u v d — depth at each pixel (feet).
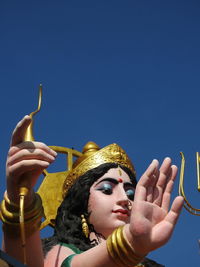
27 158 12.70
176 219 12.80
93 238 15.08
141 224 12.62
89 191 15.40
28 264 13.12
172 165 13.21
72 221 15.28
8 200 13.01
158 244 12.62
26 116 12.65
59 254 14.38
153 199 12.93
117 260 12.85
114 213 15.14
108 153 15.93
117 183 15.52
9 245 13.12
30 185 12.87
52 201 17.06
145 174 12.96
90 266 13.02
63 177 17.43
